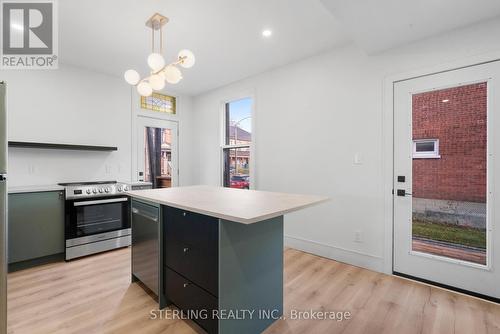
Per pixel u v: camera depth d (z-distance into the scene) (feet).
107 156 12.43
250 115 12.89
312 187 10.23
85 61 10.82
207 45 9.34
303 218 10.50
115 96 12.69
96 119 12.03
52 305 6.52
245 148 13.29
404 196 8.08
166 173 14.94
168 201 5.87
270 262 5.85
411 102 7.91
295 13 7.36
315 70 10.10
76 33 8.45
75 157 11.40
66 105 11.12
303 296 7.01
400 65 8.05
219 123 14.39
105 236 10.34
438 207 7.52
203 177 15.48
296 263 9.24
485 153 6.76
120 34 8.54
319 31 8.35
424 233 7.76
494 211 6.64
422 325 5.76
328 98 9.73
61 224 9.46
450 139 7.28
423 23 6.76
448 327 5.68
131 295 7.03
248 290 5.30
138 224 7.32
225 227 4.80
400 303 6.64
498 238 6.59
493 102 6.61
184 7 7.04
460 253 7.17
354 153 9.09
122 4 6.88
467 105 7.00
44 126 10.55
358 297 6.95
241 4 6.91
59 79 10.93
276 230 6.02
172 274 6.09
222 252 4.75
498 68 6.53
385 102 8.37
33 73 10.30
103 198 10.36
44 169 10.56
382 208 8.48
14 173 9.86
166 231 6.27
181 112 15.62
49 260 9.32
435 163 7.54
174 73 6.49
